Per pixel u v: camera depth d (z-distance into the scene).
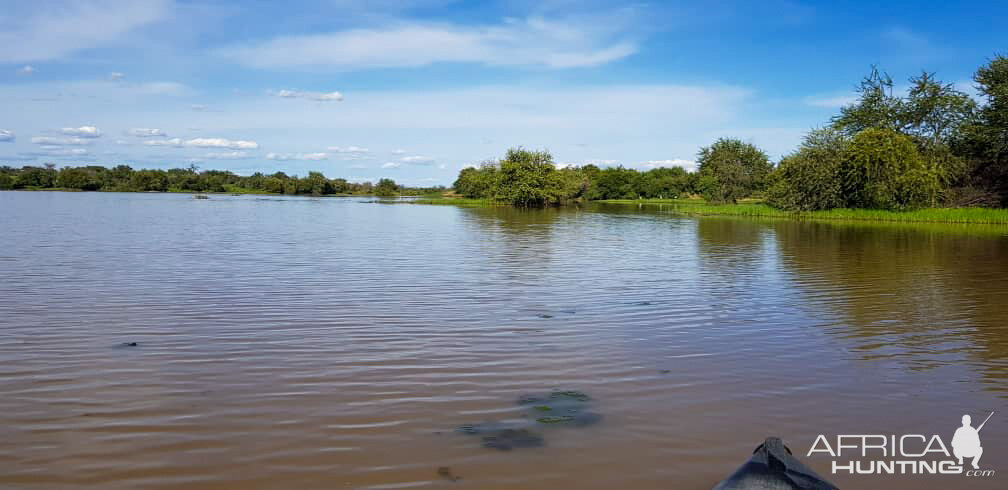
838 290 15.08
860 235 33.41
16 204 62.12
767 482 4.77
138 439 6.14
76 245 23.17
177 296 13.33
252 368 8.41
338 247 24.11
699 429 6.57
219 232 30.77
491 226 39.06
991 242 28.94
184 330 10.39
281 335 10.15
